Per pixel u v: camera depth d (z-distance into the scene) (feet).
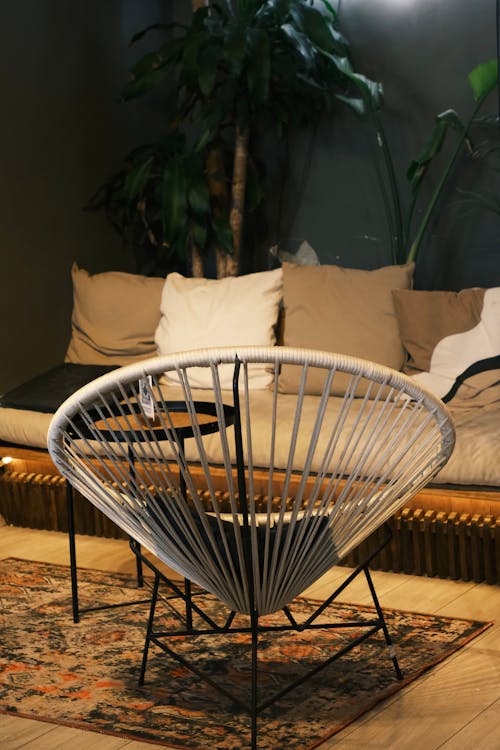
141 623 9.72
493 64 13.66
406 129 15.55
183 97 17.74
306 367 6.70
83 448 11.88
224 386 13.75
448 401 12.39
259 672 8.50
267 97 14.66
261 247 16.99
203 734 7.43
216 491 11.75
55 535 12.85
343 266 16.31
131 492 7.59
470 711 7.66
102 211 16.63
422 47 15.29
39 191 15.46
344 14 15.80
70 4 15.90
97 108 16.47
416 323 13.02
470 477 10.45
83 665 8.77
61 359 15.97
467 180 15.17
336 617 9.65
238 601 7.57
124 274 15.23
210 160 16.31
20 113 15.08
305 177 16.49
